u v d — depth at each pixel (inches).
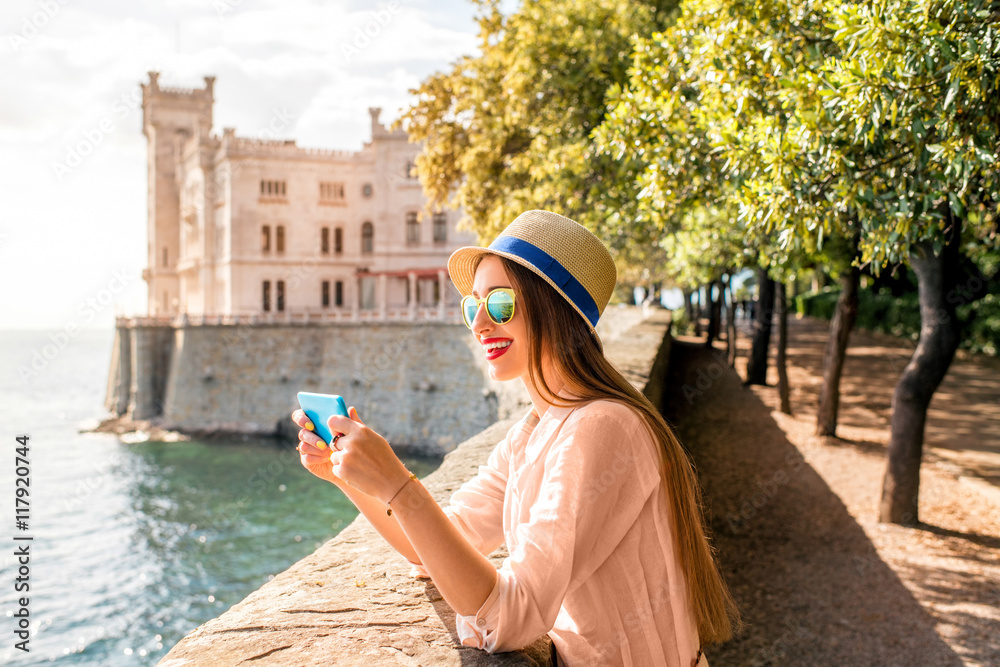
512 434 63.6
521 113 516.1
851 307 587.5
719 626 60.3
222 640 60.3
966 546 348.8
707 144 260.1
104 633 767.7
